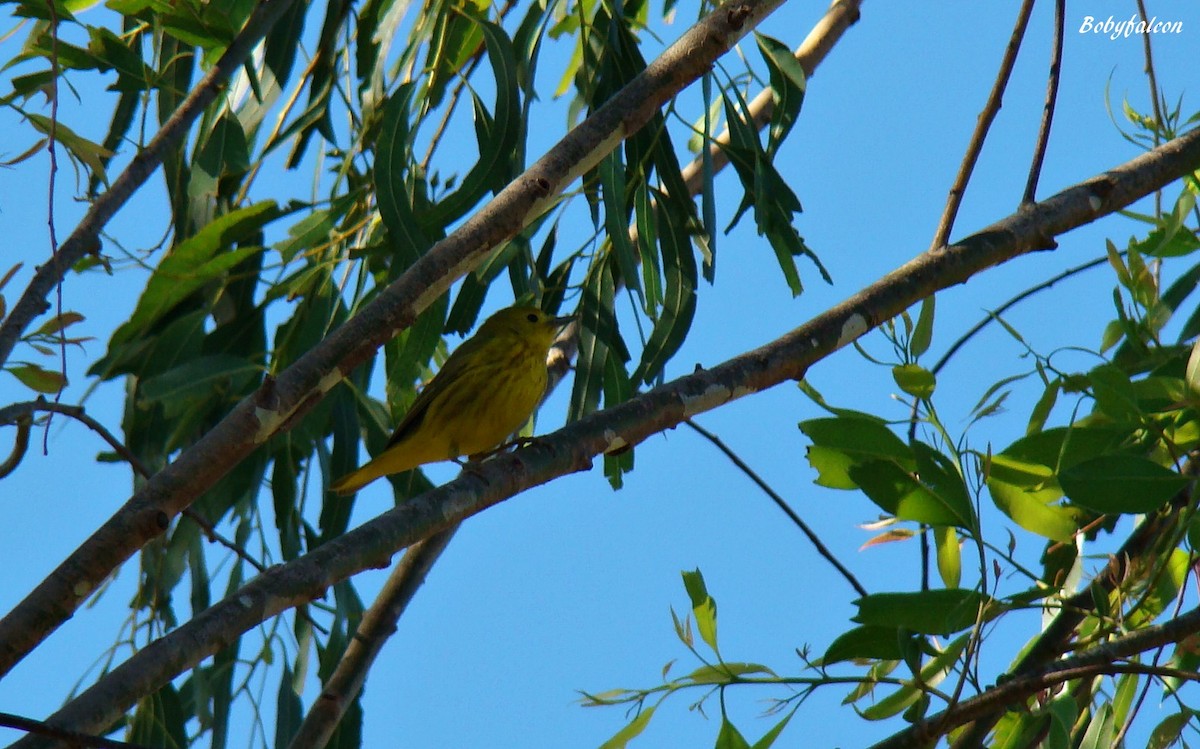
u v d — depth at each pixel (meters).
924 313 8.57
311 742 10.91
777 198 11.13
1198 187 10.81
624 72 11.16
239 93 12.98
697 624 8.84
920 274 8.60
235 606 6.35
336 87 12.47
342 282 12.33
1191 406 8.64
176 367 11.50
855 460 8.62
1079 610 8.72
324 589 6.65
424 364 11.38
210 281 12.11
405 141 10.04
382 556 6.96
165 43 12.41
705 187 10.59
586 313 11.61
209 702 11.47
